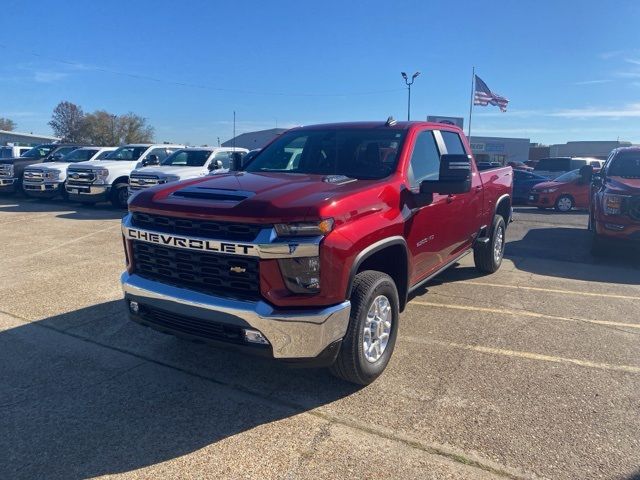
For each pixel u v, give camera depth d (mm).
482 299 6098
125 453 3016
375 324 3811
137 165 15250
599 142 65625
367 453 3020
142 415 3426
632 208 8133
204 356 4344
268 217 3127
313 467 2891
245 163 5281
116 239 9688
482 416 3426
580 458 2977
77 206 15773
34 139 79938
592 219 9445
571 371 4129
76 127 75688
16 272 7055
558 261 8609
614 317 5500
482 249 7098
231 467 2896
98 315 5324
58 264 7543
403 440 3146
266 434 3215
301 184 3738
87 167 14523
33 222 11977
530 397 3688
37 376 3967
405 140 4578
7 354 4363
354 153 4613
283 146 5184
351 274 3365
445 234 5105
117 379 3930
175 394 3707
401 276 4246
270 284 3150
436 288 6582
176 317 3475
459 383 3896
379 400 3635
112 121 74812
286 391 3764
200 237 3326
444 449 3053
